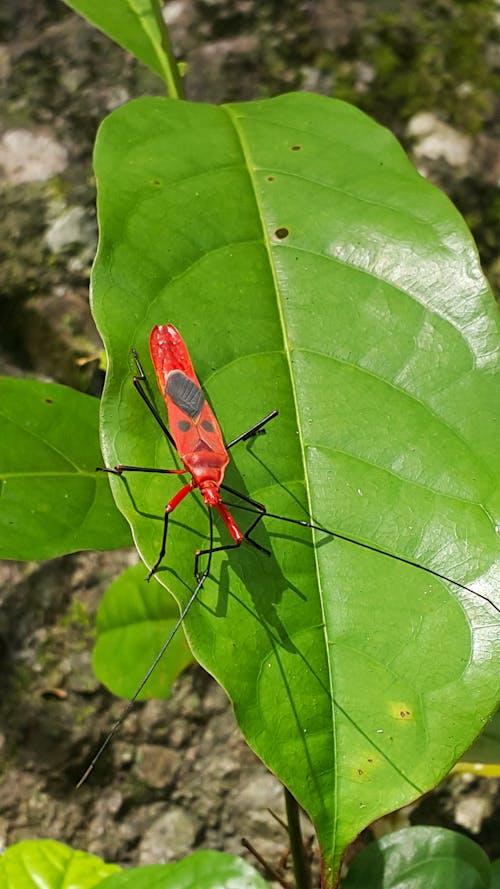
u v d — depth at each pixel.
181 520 0.36
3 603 0.53
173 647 0.48
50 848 0.45
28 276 0.56
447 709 0.34
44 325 0.56
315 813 0.33
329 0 0.62
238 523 0.36
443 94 0.60
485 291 0.38
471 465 0.36
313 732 0.34
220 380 0.37
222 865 0.41
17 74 0.60
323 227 0.39
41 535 0.40
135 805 0.52
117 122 0.40
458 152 0.59
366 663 0.34
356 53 0.61
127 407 0.36
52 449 0.42
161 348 0.37
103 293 0.37
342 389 0.37
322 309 0.38
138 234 0.38
